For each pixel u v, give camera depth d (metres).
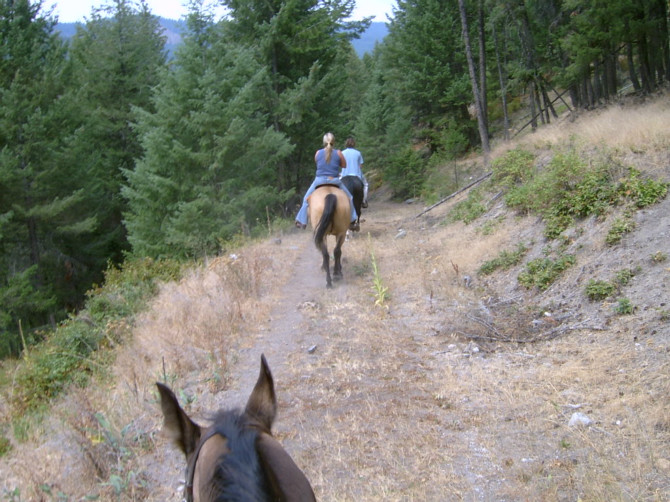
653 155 10.38
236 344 8.52
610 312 7.67
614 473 4.75
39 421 7.58
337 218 10.64
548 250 10.01
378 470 5.16
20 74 25.66
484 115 24.88
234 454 2.36
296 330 8.98
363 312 9.66
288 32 27.59
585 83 22.80
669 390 5.75
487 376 6.86
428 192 26.72
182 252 21.70
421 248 14.33
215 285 11.10
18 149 24.61
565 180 11.08
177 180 22.73
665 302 7.28
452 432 5.75
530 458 5.15
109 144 33.03
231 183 22.83
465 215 15.96
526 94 36.12
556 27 24.27
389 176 31.36
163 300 11.36
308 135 29.08
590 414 5.71
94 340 10.01
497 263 10.69
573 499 4.53
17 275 22.67
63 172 25.64
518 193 13.00
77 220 27.22
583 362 6.80
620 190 9.84
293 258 14.31
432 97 33.22
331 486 4.96
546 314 8.35
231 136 22.09
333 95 29.41
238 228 21.70
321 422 6.11
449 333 8.38
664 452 4.94
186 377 7.44
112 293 12.44
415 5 34.94
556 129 18.06
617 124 13.28
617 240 8.88
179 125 22.95
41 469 5.60
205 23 24.08
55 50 27.91
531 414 5.90
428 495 4.76
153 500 4.96
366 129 34.28
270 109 27.70
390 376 7.15
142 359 8.24
